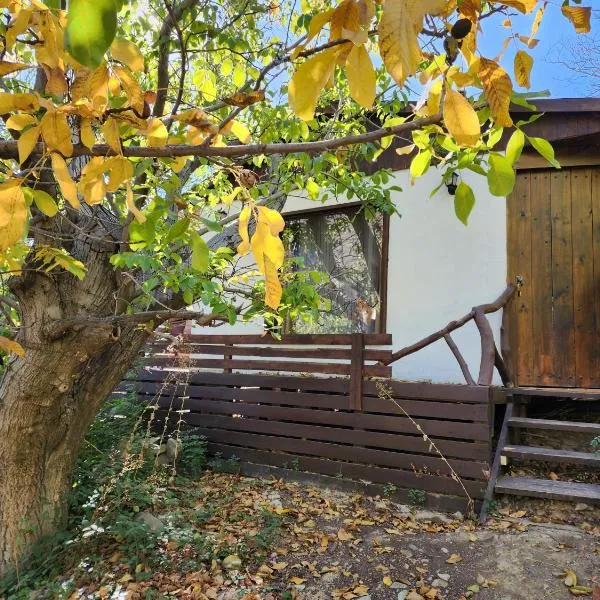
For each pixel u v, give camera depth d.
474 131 0.86
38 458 3.53
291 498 4.56
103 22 0.61
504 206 5.66
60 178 0.84
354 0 0.67
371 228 6.47
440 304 5.85
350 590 3.13
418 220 6.09
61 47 0.85
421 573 3.25
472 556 3.37
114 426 5.43
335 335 5.01
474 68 0.91
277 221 0.94
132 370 6.23
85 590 3.17
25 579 3.28
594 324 5.30
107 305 3.40
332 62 0.69
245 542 3.68
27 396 3.27
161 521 3.90
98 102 0.85
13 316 3.96
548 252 5.52
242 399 5.55
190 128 1.10
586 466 4.38
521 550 3.32
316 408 5.08
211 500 4.52
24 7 0.86
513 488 3.88
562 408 5.16
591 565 3.11
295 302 3.55
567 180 5.53
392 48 0.59
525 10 0.83
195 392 5.87
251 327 7.10
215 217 3.94
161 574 3.30
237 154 1.10
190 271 3.08
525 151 5.56
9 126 0.88
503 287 5.56
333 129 4.28
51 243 2.81
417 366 5.90
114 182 0.92
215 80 2.61
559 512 3.84
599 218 5.38
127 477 4.19
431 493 4.25
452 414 4.25
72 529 3.80
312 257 6.84
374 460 4.59
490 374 4.39
